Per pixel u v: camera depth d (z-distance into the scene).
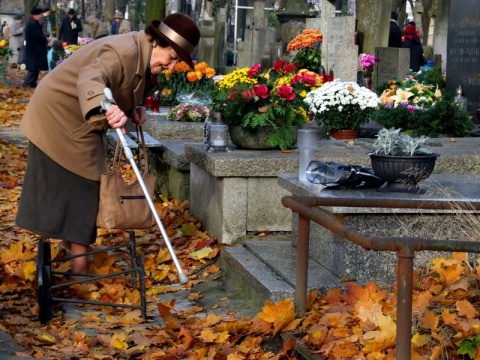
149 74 5.61
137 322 5.43
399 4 35.78
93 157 5.55
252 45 23.94
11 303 5.65
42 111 5.49
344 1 42.50
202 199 7.62
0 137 13.71
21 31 35.22
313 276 5.54
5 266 6.32
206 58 21.55
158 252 7.06
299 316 5.03
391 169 5.49
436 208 4.99
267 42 21.94
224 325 5.06
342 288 5.33
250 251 6.41
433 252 5.54
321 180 5.82
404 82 10.98
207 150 7.33
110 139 10.09
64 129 5.46
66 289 5.90
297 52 17.41
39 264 5.35
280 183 6.33
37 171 5.51
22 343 4.86
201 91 12.43
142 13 57.91
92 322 5.39
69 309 5.66
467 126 9.72
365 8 17.98
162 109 12.10
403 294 3.69
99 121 5.51
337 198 4.94
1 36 45.81
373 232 5.46
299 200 4.91
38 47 23.72
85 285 5.89
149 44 5.47
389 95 10.49
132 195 5.46
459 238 5.46
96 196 5.59
